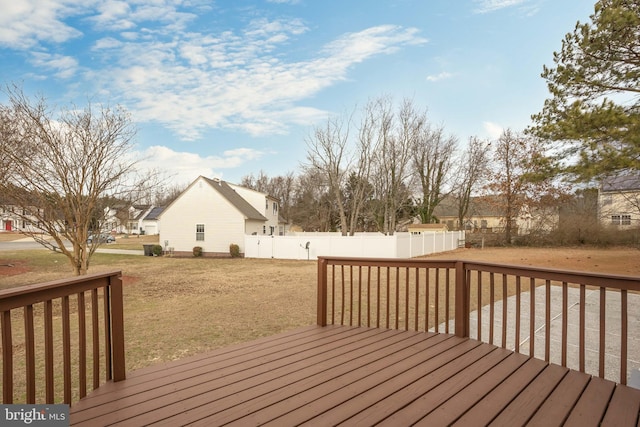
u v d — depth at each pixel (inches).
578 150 358.6
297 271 522.6
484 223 1348.4
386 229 1008.9
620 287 96.2
